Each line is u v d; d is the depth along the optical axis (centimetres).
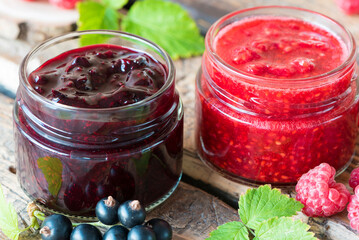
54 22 53
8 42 52
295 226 37
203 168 43
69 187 38
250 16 44
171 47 51
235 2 56
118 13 54
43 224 37
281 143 39
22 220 39
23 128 38
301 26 43
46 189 39
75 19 53
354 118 41
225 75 39
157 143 38
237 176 42
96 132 37
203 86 42
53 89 37
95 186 38
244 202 39
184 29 52
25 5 54
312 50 41
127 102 37
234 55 41
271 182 41
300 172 41
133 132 37
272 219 38
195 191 41
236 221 39
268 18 44
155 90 38
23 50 51
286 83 38
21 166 40
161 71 40
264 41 41
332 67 40
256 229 38
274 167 40
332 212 39
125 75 39
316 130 39
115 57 40
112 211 37
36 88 38
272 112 39
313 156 40
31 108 38
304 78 38
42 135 38
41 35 53
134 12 52
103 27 52
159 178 39
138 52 41
